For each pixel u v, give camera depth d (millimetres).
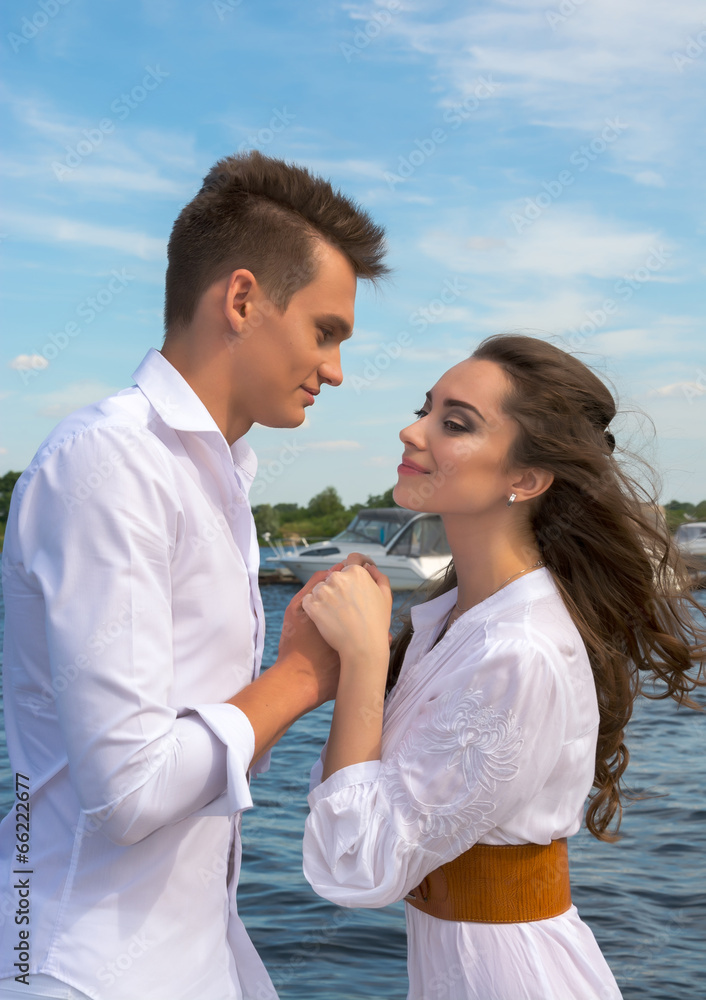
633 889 3475
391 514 22219
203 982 1378
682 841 4047
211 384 1488
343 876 1490
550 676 1476
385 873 1448
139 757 1168
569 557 1736
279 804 4777
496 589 1688
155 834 1334
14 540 1282
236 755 1231
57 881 1316
